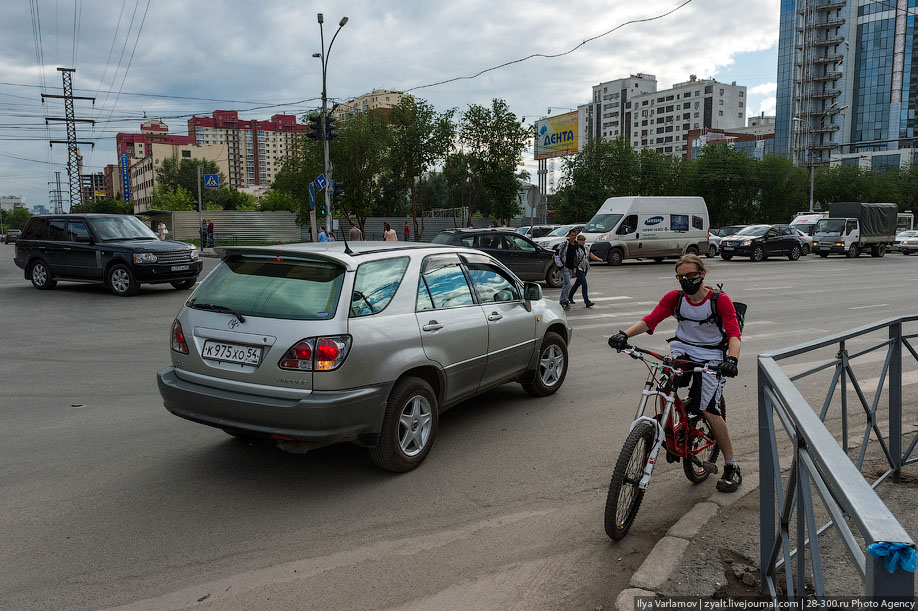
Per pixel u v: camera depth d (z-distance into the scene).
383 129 39.12
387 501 4.11
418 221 48.12
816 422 2.02
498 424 5.67
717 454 4.47
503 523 3.84
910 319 4.27
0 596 3.04
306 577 3.23
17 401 6.43
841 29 109.94
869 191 63.88
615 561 3.41
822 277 20.42
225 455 4.89
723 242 28.94
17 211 164.12
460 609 2.97
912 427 5.37
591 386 7.01
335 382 4.00
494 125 39.28
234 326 4.22
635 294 15.79
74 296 14.34
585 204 48.47
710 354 3.94
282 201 63.25
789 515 2.43
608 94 153.00
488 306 5.50
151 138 134.25
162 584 3.15
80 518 3.84
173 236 50.31
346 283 4.22
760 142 120.50
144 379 7.34
